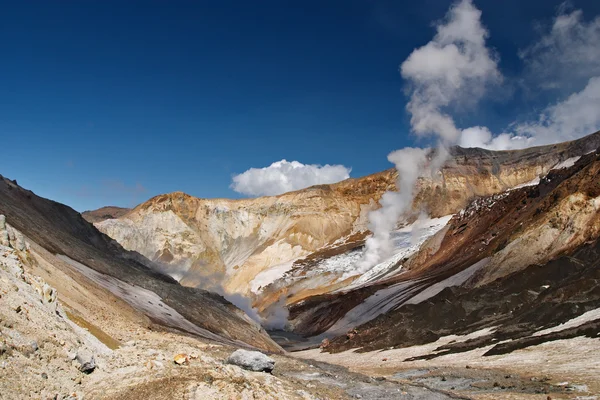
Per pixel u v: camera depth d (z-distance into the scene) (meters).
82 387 18.14
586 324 47.25
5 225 34.47
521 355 45.44
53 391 16.42
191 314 66.50
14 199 69.75
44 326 20.11
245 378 21.77
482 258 108.25
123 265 74.44
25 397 15.23
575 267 74.94
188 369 21.28
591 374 34.12
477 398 31.11
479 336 60.12
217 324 70.75
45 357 18.03
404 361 58.25
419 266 151.25
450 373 43.00
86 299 40.06
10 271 23.16
